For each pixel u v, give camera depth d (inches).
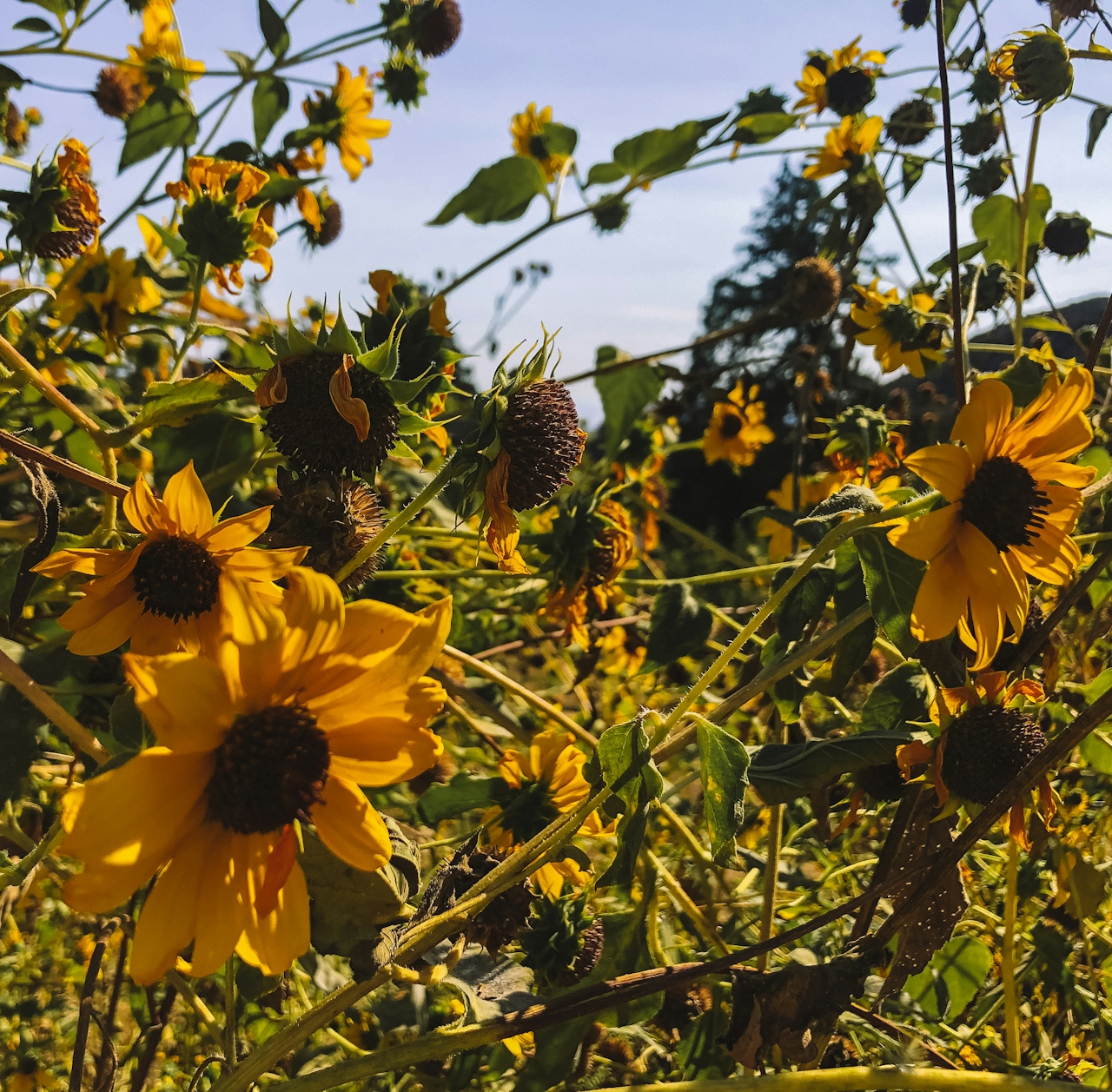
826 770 18.4
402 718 14.2
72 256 24.4
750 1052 16.6
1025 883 23.5
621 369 34.7
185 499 16.4
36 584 20.7
